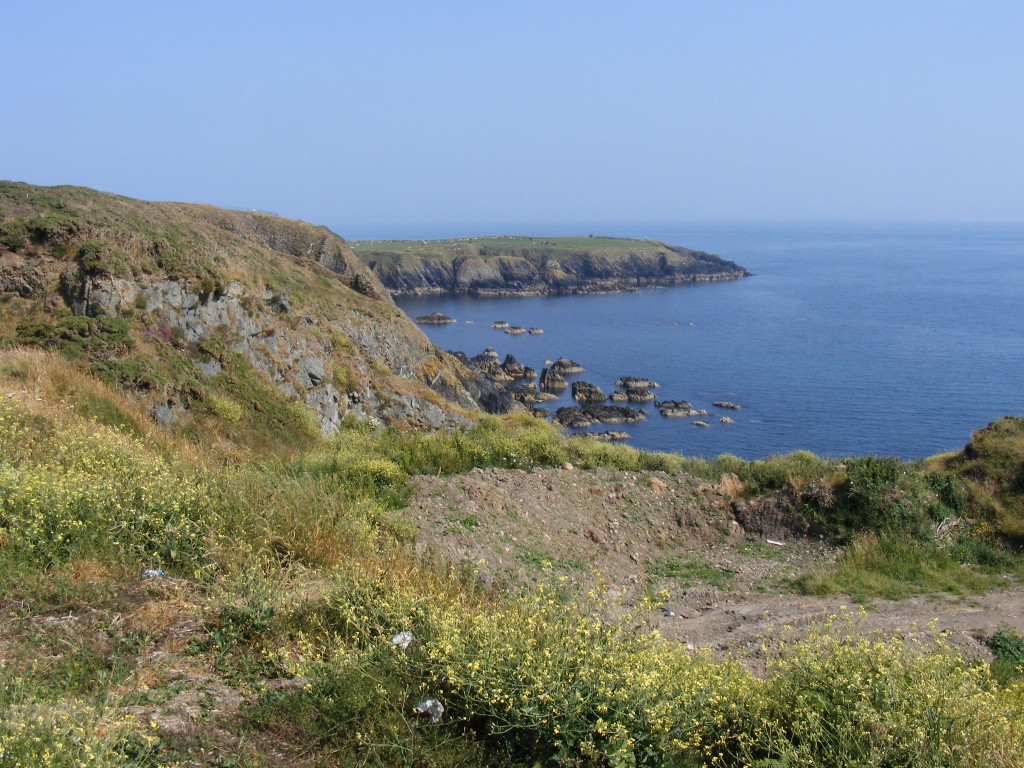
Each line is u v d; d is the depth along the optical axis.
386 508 10.48
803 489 13.03
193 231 29.86
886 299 115.19
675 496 13.32
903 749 4.68
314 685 5.18
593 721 4.93
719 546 12.36
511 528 10.86
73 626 5.64
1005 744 4.84
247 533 7.89
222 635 5.88
